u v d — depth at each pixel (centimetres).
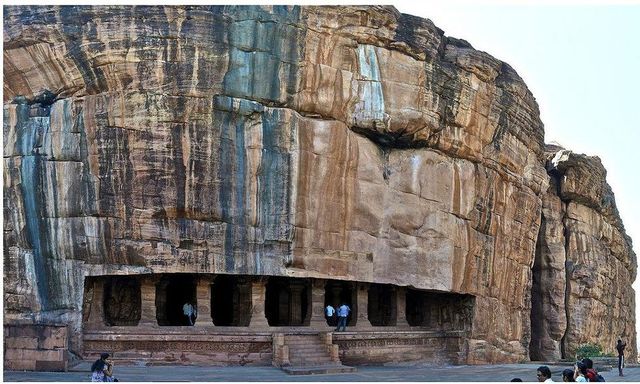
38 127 2986
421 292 3981
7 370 2733
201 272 2950
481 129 3906
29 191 2969
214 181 2961
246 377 2489
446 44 3831
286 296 3534
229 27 3000
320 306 3259
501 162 4109
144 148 2906
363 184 3350
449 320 3997
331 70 3231
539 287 5269
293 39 3119
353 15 3259
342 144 3244
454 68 3722
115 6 2934
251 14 3031
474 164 3916
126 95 2916
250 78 3030
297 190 3088
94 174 2928
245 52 3025
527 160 4450
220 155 2975
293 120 3095
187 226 2942
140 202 2911
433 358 3784
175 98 2925
